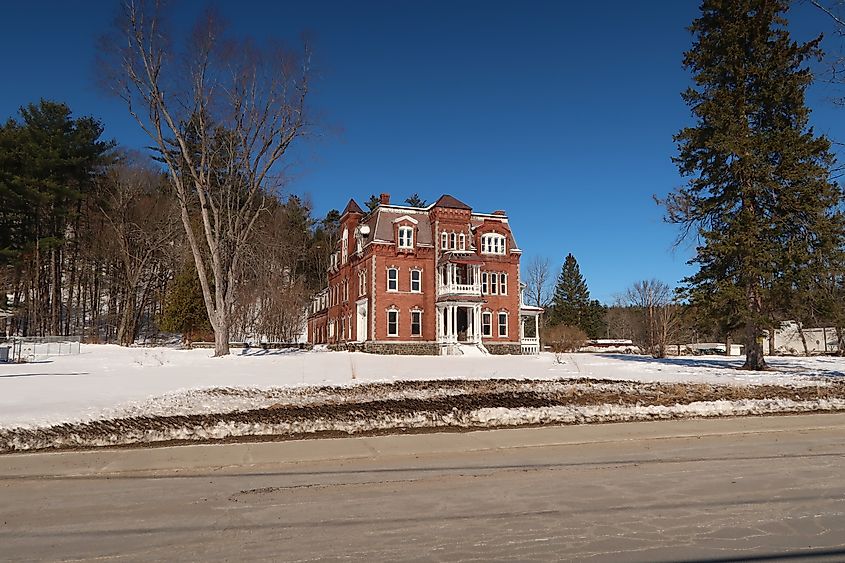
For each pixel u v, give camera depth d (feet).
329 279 191.83
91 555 17.75
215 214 115.75
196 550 18.10
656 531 19.63
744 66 87.45
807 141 83.92
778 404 50.42
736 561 16.87
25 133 163.32
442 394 53.01
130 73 106.42
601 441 37.63
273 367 84.64
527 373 73.51
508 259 163.32
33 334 179.22
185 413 42.73
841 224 80.69
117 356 112.57
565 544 18.35
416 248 153.58
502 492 25.25
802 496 24.21
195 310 169.17
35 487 26.63
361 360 100.53
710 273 86.89
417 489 25.90
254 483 27.27
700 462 31.53
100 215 195.42
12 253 156.76
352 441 36.94
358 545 18.43
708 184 89.76
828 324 87.51
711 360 109.09
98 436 36.24
